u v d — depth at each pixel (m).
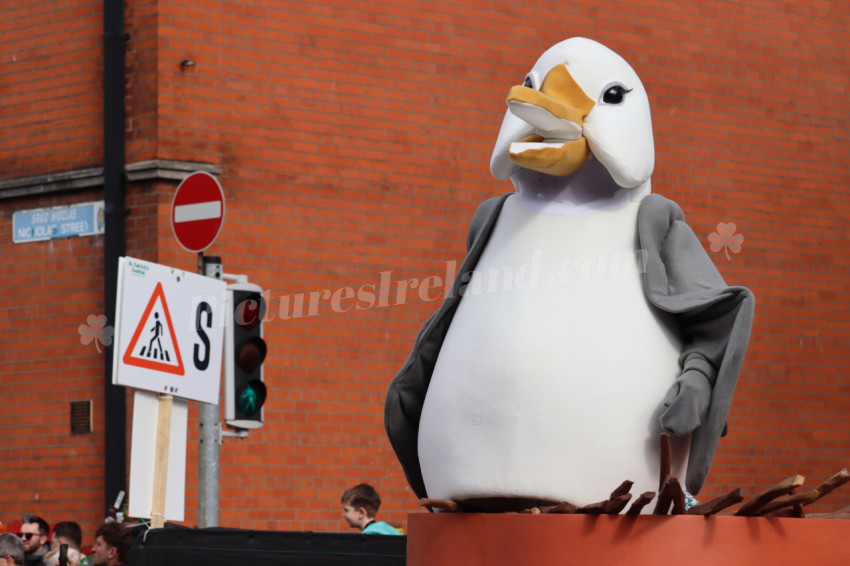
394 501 13.80
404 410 5.48
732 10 16.25
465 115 14.45
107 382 13.34
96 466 13.46
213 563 7.73
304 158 13.62
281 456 13.30
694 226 15.79
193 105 13.21
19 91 14.13
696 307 4.91
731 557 4.69
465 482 4.94
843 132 17.03
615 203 5.18
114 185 13.23
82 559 11.52
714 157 15.98
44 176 13.84
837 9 17.11
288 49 13.63
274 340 13.34
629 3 15.51
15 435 13.96
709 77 16.00
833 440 16.69
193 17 13.26
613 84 5.13
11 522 13.91
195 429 12.99
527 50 14.85
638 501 4.66
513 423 4.85
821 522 4.84
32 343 13.91
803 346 16.53
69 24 13.85
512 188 14.67
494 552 4.86
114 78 13.30
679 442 4.89
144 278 8.02
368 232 13.87
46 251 13.89
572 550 4.71
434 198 14.22
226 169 13.27
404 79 14.16
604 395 4.81
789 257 16.50
